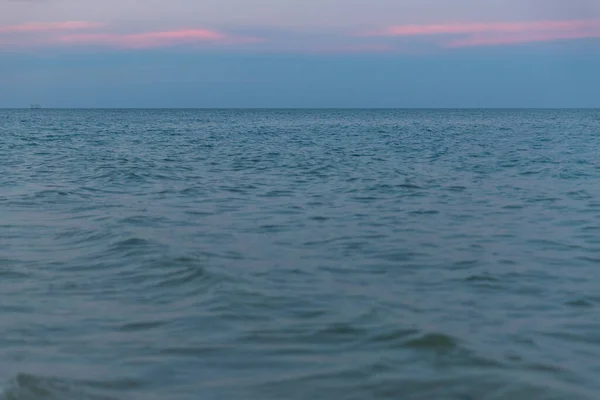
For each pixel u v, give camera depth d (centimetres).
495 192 2189
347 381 685
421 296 997
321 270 1149
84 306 930
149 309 917
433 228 1555
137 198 1981
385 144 4934
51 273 1105
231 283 1040
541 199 2033
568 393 660
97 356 748
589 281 1093
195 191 2161
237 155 3772
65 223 1543
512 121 11962
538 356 754
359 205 1897
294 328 843
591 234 1491
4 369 705
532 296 1002
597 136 6109
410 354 758
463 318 890
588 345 793
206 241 1366
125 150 4144
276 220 1636
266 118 14975
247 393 657
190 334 820
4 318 873
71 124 9694
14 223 1541
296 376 697
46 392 650
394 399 647
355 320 873
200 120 12850
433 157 3644
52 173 2652
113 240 1345
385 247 1340
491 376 696
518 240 1425
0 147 4262
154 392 658
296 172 2805
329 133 6969
